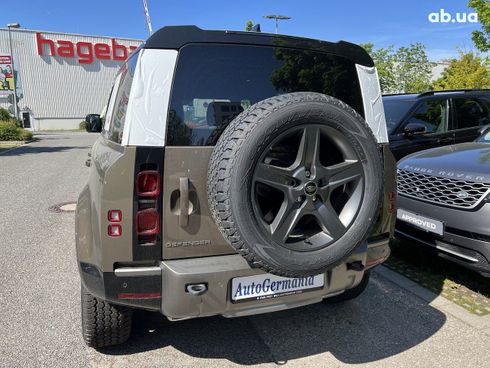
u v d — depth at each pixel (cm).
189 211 233
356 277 267
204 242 239
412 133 648
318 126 226
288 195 227
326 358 283
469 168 367
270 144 219
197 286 229
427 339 305
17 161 1312
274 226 225
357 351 291
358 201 244
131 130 225
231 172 213
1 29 3616
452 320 331
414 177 402
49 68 3797
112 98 335
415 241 400
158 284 234
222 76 245
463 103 724
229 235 220
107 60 3994
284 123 217
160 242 232
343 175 238
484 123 733
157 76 231
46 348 289
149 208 228
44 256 466
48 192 814
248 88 252
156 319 329
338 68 279
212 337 307
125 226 227
